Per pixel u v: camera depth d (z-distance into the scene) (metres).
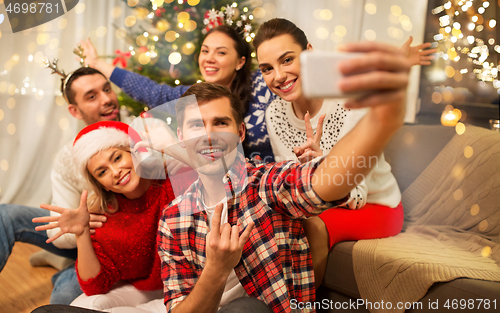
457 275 0.91
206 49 1.56
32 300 1.46
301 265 0.88
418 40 2.06
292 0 2.56
